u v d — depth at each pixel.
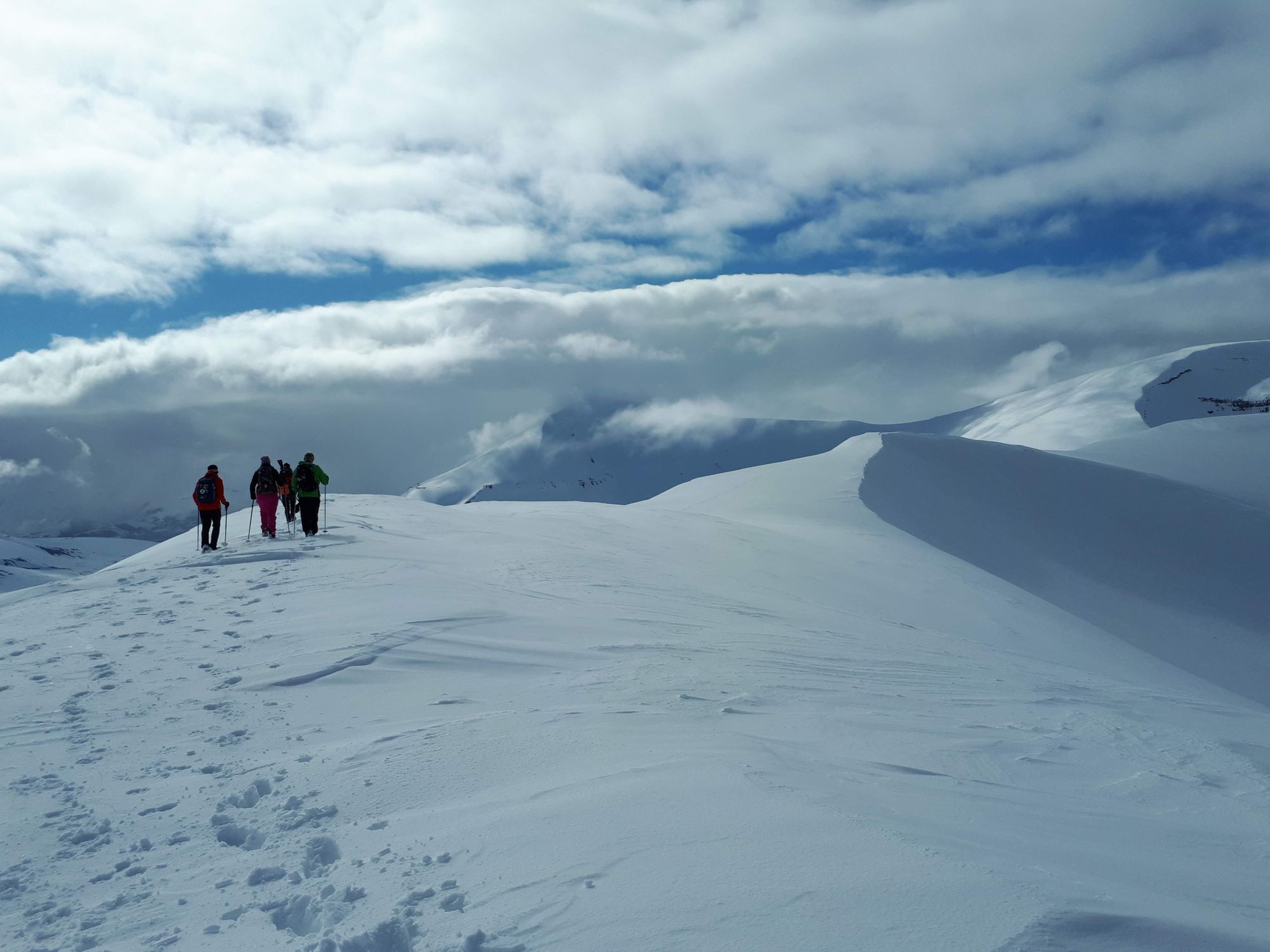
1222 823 5.57
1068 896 3.21
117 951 3.46
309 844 4.40
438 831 4.41
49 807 5.36
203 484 18.81
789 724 7.31
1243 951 2.87
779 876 3.40
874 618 18.33
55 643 10.48
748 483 47.88
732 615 14.68
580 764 5.49
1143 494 41.84
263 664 9.38
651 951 2.86
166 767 6.12
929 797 5.31
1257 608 31.70
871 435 51.53
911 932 2.88
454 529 23.11
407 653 9.80
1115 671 19.38
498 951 2.98
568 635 11.12
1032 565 34.25
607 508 34.03
